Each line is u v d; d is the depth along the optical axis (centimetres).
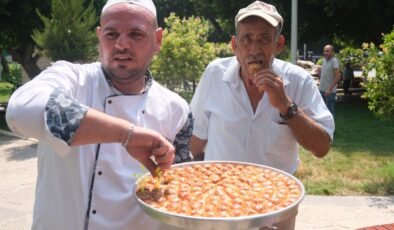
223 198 158
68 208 167
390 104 599
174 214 135
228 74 259
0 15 1187
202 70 827
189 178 178
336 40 1652
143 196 160
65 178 166
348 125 1090
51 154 169
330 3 1300
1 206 518
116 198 167
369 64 618
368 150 815
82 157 165
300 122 228
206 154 267
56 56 965
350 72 1619
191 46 816
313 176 644
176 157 194
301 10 1425
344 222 470
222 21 1719
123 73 167
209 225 132
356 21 1416
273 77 221
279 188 171
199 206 151
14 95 140
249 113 254
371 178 630
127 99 175
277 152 255
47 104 131
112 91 176
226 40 2152
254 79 225
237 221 132
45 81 150
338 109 1359
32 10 1216
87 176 166
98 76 177
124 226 169
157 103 185
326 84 1016
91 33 992
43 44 977
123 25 162
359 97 1584
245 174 187
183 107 194
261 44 230
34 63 1405
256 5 236
